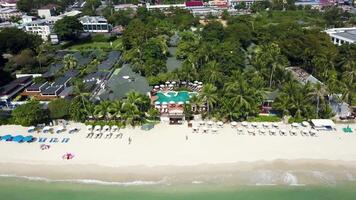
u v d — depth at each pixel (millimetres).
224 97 97000
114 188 72250
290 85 99625
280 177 74125
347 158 79438
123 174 76375
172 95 115062
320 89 93938
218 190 70812
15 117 97875
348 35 167500
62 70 141125
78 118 97188
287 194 69188
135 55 146000
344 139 86625
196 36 178625
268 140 87188
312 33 156375
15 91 121250
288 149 83125
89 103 98250
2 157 83625
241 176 74750
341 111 98125
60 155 83625
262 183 72562
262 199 67938
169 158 81188
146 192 70688
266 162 78750
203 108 101312
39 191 72062
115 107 94875
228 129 93125
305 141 86188
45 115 97062
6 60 153125
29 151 85625
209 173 75875
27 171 78562
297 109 94000
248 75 111812
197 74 124688
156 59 138875
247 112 94562
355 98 100250
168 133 92125
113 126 93938
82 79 128375
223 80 111750
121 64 154000
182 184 72875
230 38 165750
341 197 68000
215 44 153000
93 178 75500
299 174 74875
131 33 179500
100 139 89938
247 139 87938
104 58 159375
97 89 119500
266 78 115500
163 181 73875
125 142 88375
